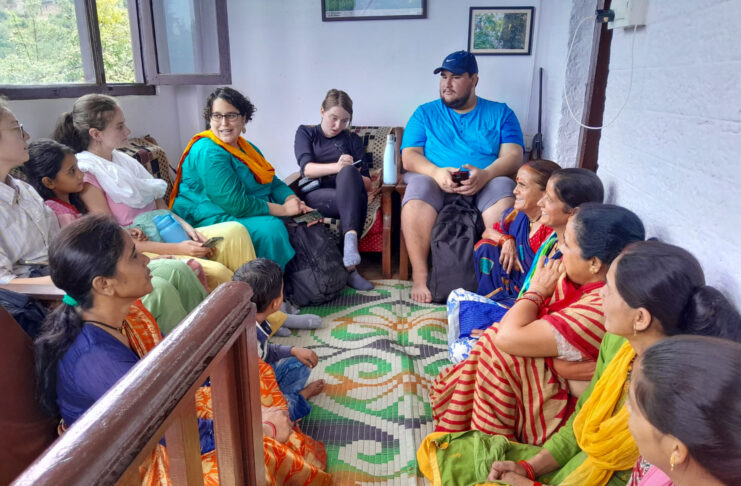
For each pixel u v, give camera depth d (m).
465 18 3.58
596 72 2.48
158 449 1.08
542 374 1.48
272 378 1.57
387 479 1.57
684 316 0.98
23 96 2.43
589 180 1.71
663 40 1.58
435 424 1.78
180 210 2.70
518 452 1.44
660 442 0.61
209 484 1.17
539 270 1.61
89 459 0.47
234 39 3.75
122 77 3.29
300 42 3.72
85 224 1.11
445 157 3.01
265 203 2.75
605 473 1.17
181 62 3.46
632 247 1.05
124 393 0.56
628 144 1.85
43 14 2.61
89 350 1.10
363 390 1.99
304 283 2.65
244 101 2.67
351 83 3.79
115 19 3.15
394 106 3.81
